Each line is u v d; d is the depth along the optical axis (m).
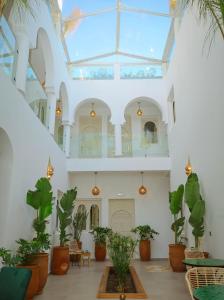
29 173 6.07
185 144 8.18
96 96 11.73
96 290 5.65
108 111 13.24
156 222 11.34
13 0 4.31
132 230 10.78
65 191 10.42
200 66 6.53
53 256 7.59
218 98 5.35
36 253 5.31
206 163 6.16
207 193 6.10
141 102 12.71
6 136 4.90
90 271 7.97
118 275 5.55
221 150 5.23
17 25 5.71
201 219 6.07
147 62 12.17
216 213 5.52
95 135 11.20
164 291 5.52
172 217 11.12
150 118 13.20
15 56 5.41
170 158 10.75
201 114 6.51
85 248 11.11
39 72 10.51
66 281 6.55
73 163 10.83
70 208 8.16
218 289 2.75
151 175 11.76
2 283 2.95
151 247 11.08
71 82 11.89
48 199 5.85
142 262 9.95
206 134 6.14
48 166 7.75
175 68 9.59
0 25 4.59
